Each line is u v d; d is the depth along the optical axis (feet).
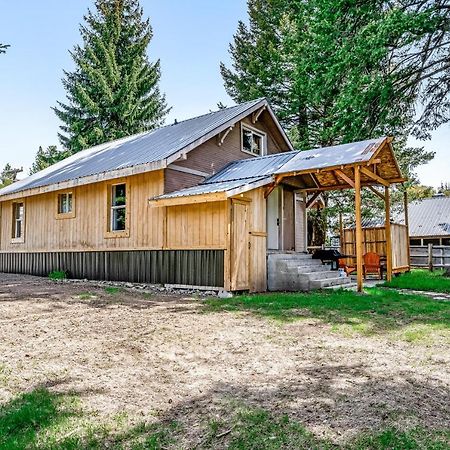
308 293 31.45
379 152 34.24
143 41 102.73
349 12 42.73
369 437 8.60
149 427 9.23
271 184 34.83
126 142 51.29
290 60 58.85
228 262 30.19
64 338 16.80
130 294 29.58
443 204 105.40
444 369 13.26
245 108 44.11
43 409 9.98
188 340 16.78
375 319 20.76
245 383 11.96
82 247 42.01
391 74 44.04
